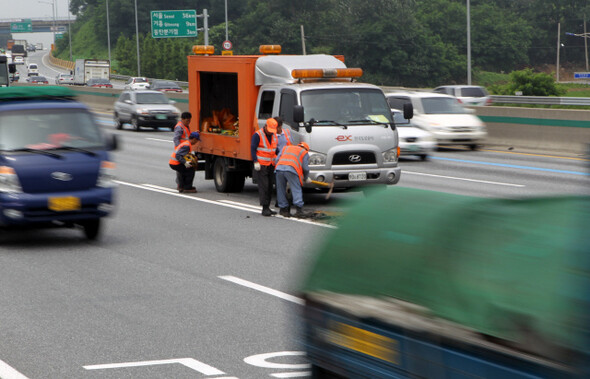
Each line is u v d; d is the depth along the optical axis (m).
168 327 11.69
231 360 10.19
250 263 16.14
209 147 27.36
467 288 5.36
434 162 36.06
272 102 24.50
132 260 16.53
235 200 25.55
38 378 9.57
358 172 23.78
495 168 33.50
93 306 12.90
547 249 5.05
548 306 4.82
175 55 177.75
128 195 26.67
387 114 24.39
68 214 17.75
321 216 21.91
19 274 15.30
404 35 179.00
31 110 18.25
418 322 5.59
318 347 6.54
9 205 17.39
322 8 191.50
